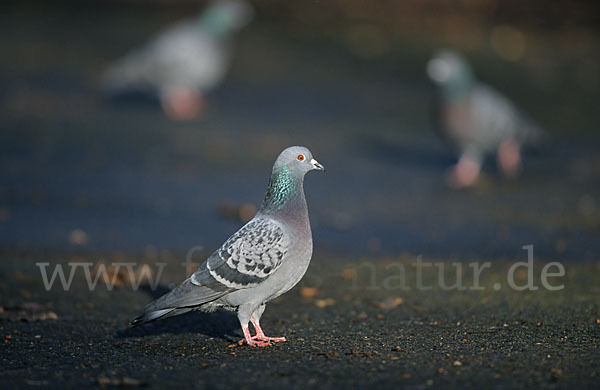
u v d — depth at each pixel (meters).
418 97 22.62
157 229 12.48
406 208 14.23
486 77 23.73
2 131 17.94
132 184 15.07
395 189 15.51
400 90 23.09
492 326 7.84
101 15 28.27
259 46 25.91
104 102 21.03
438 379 6.00
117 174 15.67
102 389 5.94
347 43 26.58
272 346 7.24
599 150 18.69
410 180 16.17
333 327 8.03
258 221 7.25
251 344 7.22
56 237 11.85
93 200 14.01
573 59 26.34
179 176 15.70
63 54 24.64
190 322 8.25
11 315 8.30
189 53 20.23
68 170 15.79
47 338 7.57
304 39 26.77
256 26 27.56
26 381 6.16
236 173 16.03
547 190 15.57
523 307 8.56
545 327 7.70
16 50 24.59
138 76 20.62
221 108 21.20
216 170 16.17
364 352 6.84
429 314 8.49
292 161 7.28
